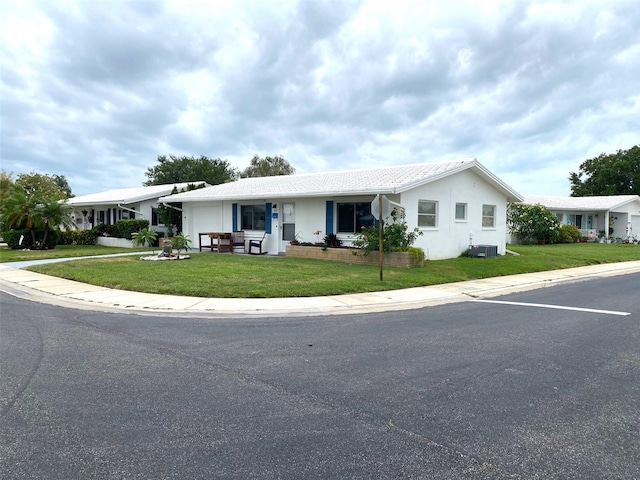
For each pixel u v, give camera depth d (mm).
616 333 6684
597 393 4312
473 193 18125
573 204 34094
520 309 8617
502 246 19703
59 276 12336
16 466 2967
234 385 4477
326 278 11539
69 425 3570
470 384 4547
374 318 7742
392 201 15164
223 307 8539
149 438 3363
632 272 15602
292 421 3670
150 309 8352
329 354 5559
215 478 2838
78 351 5621
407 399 4145
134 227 23594
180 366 5055
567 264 16938
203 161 52969
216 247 20688
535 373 4883
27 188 40438
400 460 3070
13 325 7047
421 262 14312
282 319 7629
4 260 16484
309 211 17750
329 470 2939
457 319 7668
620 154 51156
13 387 4379
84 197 31188
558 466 3002
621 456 3137
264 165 54969
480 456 3129
